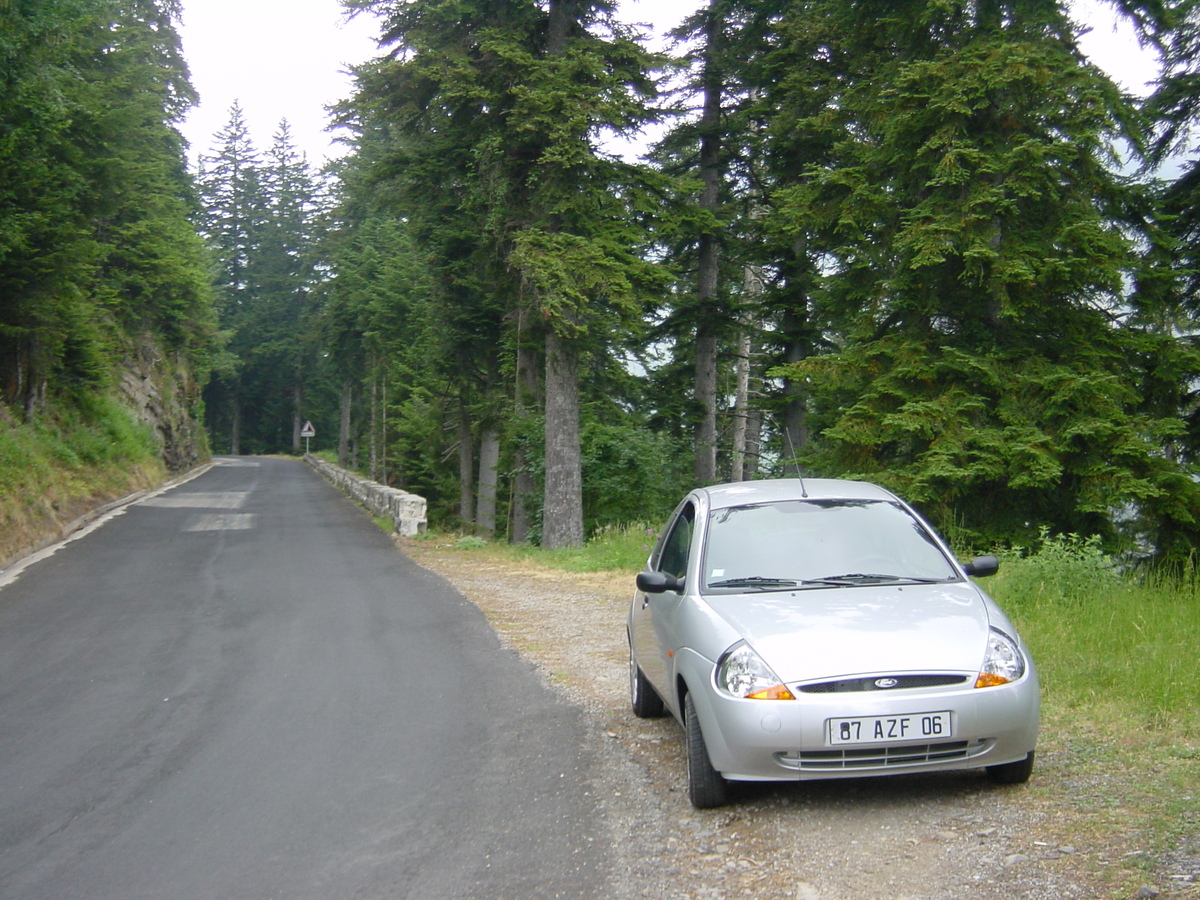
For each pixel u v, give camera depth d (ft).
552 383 67.56
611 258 60.39
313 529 81.92
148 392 157.28
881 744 15.40
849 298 47.67
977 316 45.24
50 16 55.06
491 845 15.89
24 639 36.55
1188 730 18.65
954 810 16.08
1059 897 12.62
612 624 37.63
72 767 21.15
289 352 273.75
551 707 25.02
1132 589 30.04
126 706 26.50
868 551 19.75
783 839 15.39
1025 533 41.93
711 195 81.56
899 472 42.14
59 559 60.44
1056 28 43.37
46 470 76.64
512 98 61.82
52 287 75.31
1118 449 38.55
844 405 47.50
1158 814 14.98
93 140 78.13
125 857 15.99
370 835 16.58
